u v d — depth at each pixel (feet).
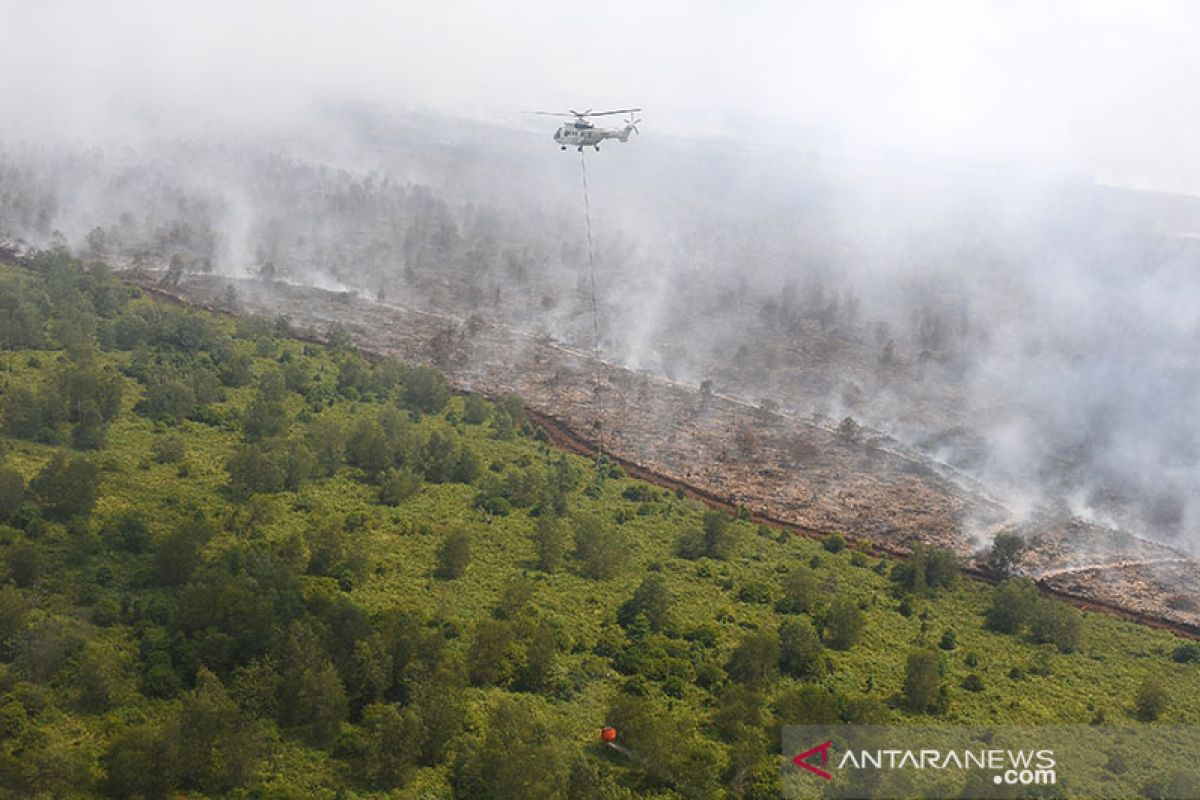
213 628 361.51
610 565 474.08
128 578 410.72
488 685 376.68
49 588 392.68
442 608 418.10
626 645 413.18
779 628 442.09
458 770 327.67
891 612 475.72
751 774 336.90
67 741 318.86
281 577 398.62
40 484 451.94
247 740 317.42
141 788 301.22
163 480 505.25
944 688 401.90
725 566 502.38
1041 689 420.77
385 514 508.12
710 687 391.86
